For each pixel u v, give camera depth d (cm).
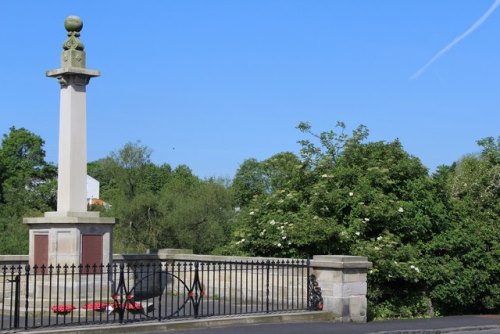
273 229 2353
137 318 1681
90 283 1912
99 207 6209
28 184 7219
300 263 1988
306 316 1808
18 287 1505
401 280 2264
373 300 2205
